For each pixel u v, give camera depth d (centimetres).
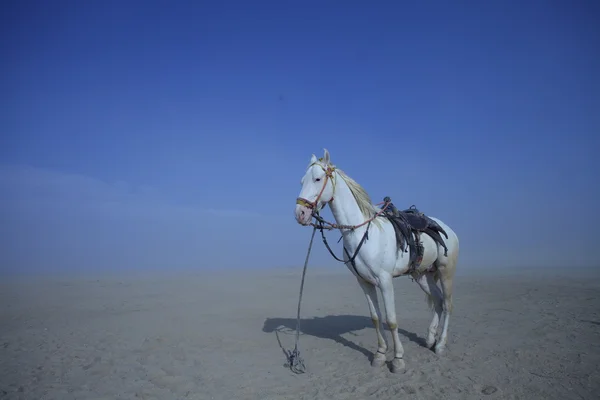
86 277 2334
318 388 488
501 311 925
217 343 706
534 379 483
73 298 1337
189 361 604
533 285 1441
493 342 646
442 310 629
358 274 542
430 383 483
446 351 606
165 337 750
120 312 1043
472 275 1970
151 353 649
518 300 1083
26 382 527
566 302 1022
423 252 557
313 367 567
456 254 616
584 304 989
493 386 466
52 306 1156
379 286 532
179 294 1445
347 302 1216
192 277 2280
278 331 794
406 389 467
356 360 587
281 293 1468
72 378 541
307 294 1427
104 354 646
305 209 501
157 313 1019
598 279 1672
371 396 455
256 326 845
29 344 713
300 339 723
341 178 533
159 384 515
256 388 495
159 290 1577
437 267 605
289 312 1032
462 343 648
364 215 535
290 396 468
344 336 738
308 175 515
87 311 1062
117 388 504
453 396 446
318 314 997
